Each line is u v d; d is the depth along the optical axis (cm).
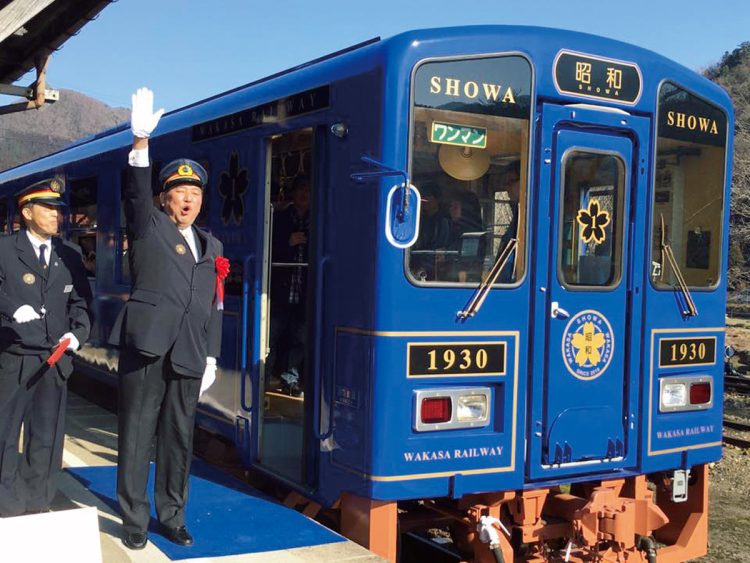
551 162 459
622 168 485
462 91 431
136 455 401
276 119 511
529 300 452
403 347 415
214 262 416
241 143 554
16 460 438
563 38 459
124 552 395
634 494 488
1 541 318
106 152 796
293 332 566
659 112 496
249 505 475
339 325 446
